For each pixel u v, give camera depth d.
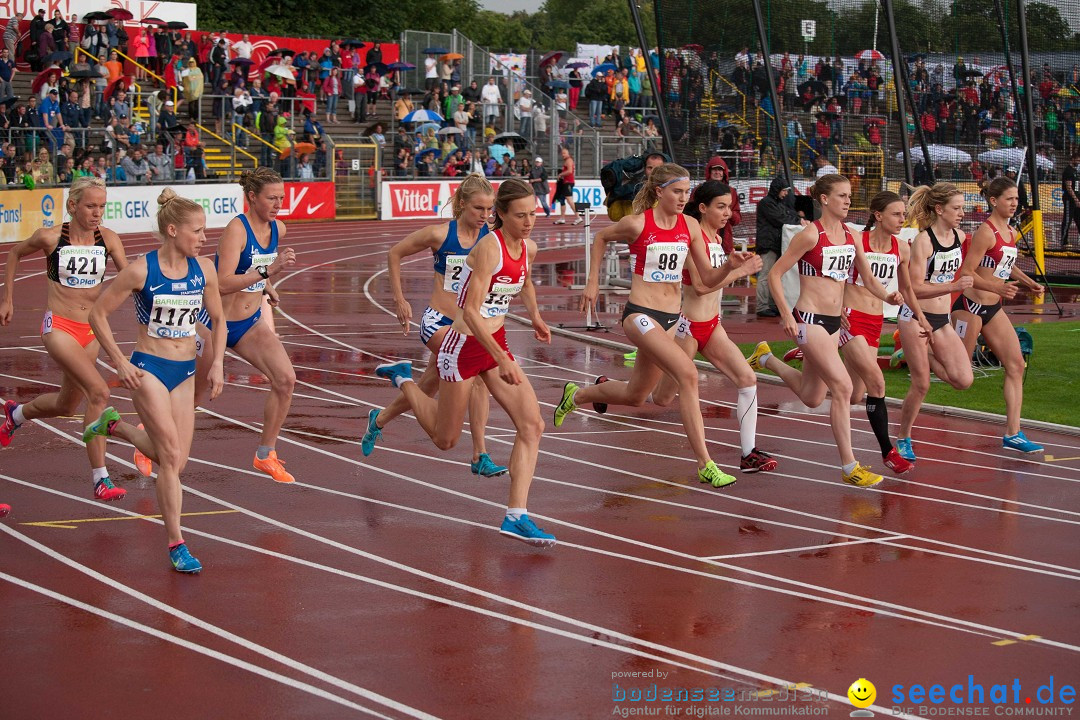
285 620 9.97
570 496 14.16
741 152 33.09
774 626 9.95
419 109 68.38
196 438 16.84
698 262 14.27
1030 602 10.62
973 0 33.56
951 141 33.97
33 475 14.69
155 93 55.81
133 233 51.66
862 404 20.08
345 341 26.53
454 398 12.50
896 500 14.14
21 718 8.08
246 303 14.19
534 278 40.06
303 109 64.62
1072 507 13.88
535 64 83.19
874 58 32.84
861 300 14.86
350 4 95.62
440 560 11.65
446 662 9.11
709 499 14.10
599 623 9.98
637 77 79.62
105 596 10.50
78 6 63.72
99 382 13.31
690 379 13.98
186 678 8.78
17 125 48.31
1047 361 22.98
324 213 62.50
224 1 86.12
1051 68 34.59
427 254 49.06
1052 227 35.59
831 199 14.28
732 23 32.47
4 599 10.40
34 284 36.62
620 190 28.39
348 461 15.69
